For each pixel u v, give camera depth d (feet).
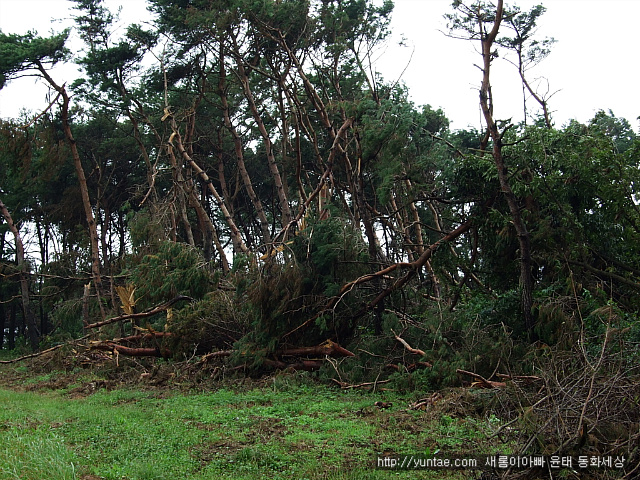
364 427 30.86
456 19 45.60
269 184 120.26
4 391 49.06
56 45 75.31
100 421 33.68
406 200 53.26
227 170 118.01
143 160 114.52
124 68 88.99
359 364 46.93
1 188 116.57
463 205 51.90
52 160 78.89
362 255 51.88
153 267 57.82
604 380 24.23
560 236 45.50
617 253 48.06
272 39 72.02
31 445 25.14
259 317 50.14
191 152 88.07
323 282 50.83
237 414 35.45
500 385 34.12
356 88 89.35
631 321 37.86
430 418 31.81
